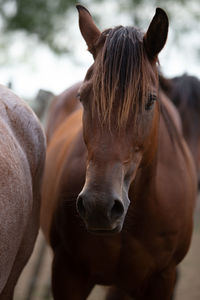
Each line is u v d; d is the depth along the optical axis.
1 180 2.74
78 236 3.64
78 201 2.82
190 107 5.26
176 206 3.74
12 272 3.39
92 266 3.73
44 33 16.80
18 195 2.94
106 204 2.74
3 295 3.38
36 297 6.29
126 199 2.93
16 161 3.00
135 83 2.90
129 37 3.02
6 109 3.28
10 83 6.22
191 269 7.96
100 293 6.62
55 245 3.97
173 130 4.14
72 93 5.32
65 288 3.83
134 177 3.11
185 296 6.59
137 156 3.04
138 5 16.88
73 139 4.14
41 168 3.58
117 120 2.87
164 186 3.69
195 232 10.55
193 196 4.21
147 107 2.99
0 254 2.80
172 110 4.63
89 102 3.00
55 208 3.87
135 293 3.93
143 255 3.68
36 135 3.50
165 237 3.70
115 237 3.57
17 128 3.31
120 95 2.87
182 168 3.97
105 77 2.89
